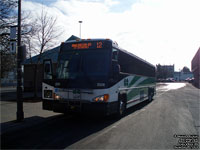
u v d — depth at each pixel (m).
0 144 5.52
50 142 5.72
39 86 25.22
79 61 8.16
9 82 40.38
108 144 5.55
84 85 7.79
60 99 8.12
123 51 9.76
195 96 22.00
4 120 8.26
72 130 7.12
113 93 8.12
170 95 23.33
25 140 5.91
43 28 15.34
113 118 9.27
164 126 7.78
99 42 8.10
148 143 5.67
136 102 12.48
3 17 13.32
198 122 8.54
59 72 8.44
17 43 8.30
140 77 13.50
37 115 9.50
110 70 7.80
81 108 7.67
